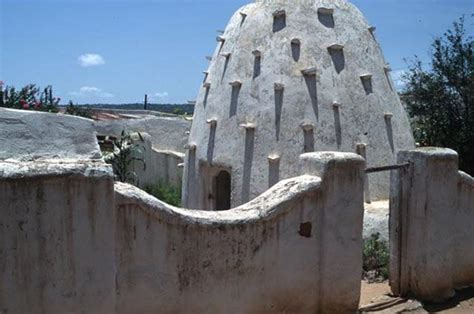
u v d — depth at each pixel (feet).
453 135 46.78
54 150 35.96
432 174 24.16
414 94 48.75
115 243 15.67
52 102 52.47
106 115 75.61
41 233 13.91
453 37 46.80
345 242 21.26
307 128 31.58
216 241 17.98
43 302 14.03
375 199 32.68
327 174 20.67
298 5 34.73
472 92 45.62
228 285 18.40
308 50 33.32
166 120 64.69
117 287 15.90
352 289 21.59
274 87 32.55
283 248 19.83
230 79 34.42
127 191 15.98
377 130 33.40
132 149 56.29
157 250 16.66
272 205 19.39
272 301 19.70
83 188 14.49
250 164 32.01
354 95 33.27
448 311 23.81
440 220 24.52
